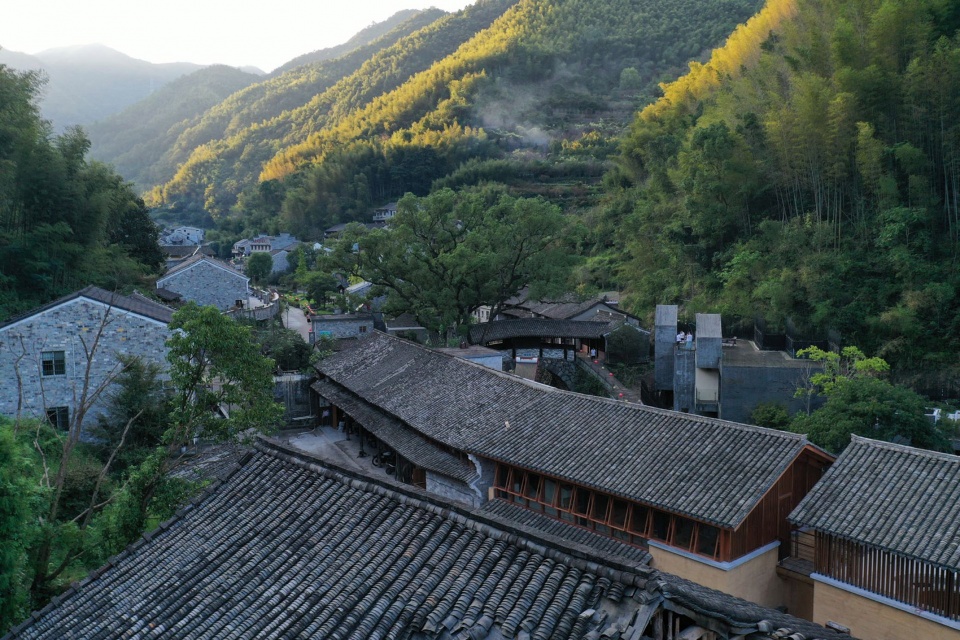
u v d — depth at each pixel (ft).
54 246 120.67
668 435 64.64
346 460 106.42
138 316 93.97
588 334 152.25
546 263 155.53
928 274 119.85
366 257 152.05
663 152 188.96
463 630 26.50
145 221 197.98
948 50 124.26
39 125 133.39
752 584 57.88
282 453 41.24
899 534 49.34
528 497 70.54
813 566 58.65
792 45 160.66
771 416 103.40
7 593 39.88
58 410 90.48
